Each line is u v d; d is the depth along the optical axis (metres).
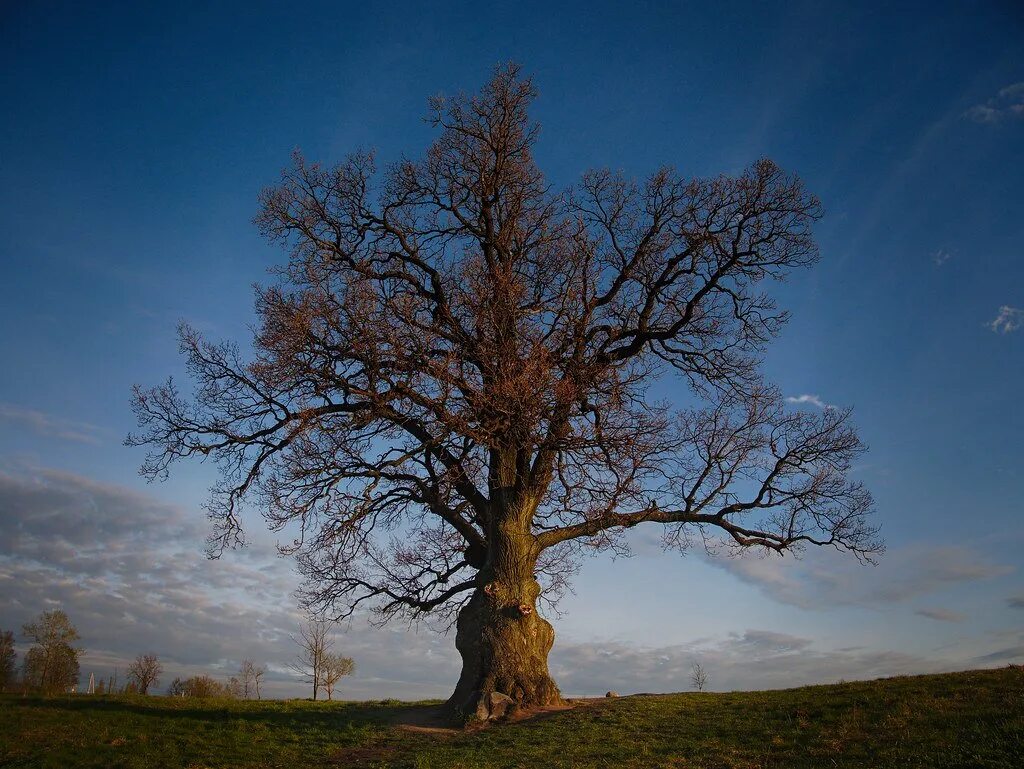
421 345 19.03
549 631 20.14
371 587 21.83
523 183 22.55
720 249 21.59
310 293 18.92
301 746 16.73
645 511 20.58
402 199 22.55
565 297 20.83
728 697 19.14
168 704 21.62
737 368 22.81
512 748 15.36
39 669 31.11
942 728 13.56
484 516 20.78
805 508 21.30
